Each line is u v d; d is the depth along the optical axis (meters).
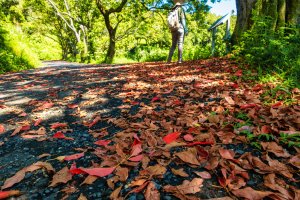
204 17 18.50
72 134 2.24
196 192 1.28
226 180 1.29
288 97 2.76
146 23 24.00
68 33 32.75
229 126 1.94
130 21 24.47
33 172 1.58
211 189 1.31
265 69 3.90
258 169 1.44
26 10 31.66
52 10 29.77
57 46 48.69
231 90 3.23
